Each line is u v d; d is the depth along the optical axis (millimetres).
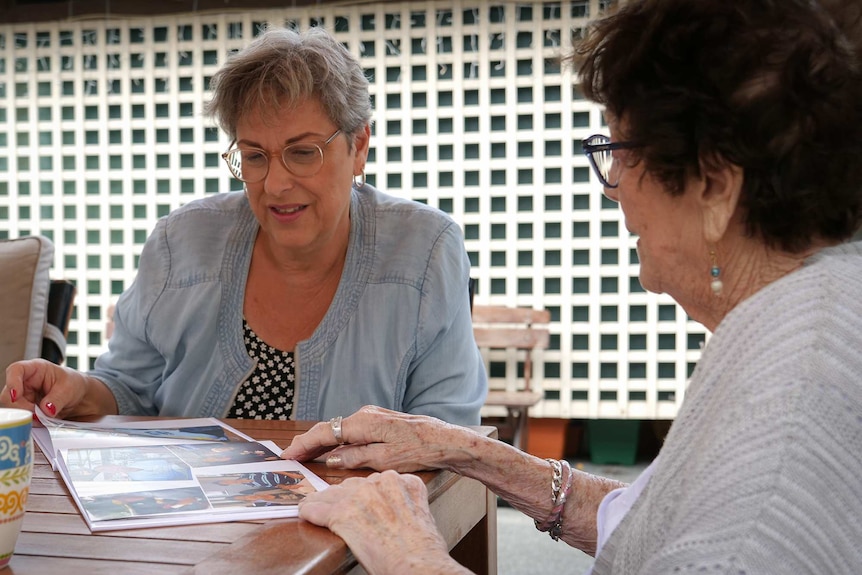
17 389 1651
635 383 5043
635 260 4988
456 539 1398
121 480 1186
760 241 927
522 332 5004
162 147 5254
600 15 1008
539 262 5070
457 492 1393
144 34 5188
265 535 990
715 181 918
